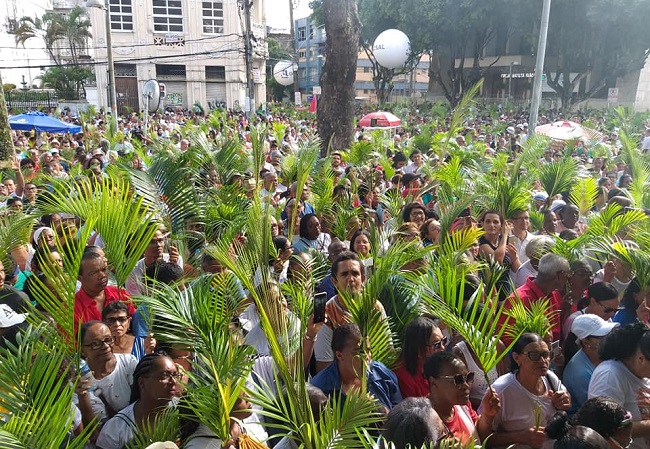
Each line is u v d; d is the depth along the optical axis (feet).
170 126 80.69
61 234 16.53
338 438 7.91
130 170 18.57
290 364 8.83
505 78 154.81
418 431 7.87
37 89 146.92
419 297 12.39
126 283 15.96
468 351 11.86
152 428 9.19
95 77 144.97
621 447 9.29
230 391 8.86
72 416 8.04
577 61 124.98
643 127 84.07
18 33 147.13
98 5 67.87
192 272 15.58
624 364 10.92
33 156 42.27
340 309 13.02
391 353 11.82
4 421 7.89
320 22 137.90
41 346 9.05
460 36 132.87
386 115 64.28
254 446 8.76
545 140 33.24
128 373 11.09
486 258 16.98
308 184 26.45
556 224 22.72
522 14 118.52
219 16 146.41
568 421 9.68
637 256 14.56
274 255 13.62
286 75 129.90
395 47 82.33
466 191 24.31
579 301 14.56
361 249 17.39
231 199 20.85
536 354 10.43
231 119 97.71
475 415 10.71
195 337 10.30
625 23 112.06
